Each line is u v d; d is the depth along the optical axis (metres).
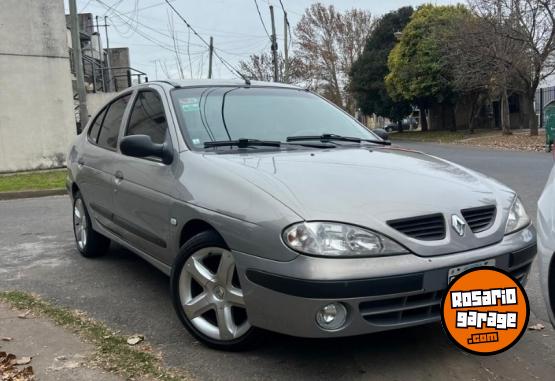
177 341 3.65
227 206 3.29
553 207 2.98
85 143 5.73
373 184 3.31
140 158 4.37
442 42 26.56
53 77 16.58
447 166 3.95
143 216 4.21
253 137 4.21
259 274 3.04
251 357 3.40
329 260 2.88
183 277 3.61
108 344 3.56
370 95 40.16
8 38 15.62
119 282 4.95
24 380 3.08
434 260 2.99
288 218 2.98
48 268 5.45
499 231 3.30
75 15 15.33
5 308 4.21
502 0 22.20
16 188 12.02
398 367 3.27
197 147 3.95
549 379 3.14
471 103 31.92
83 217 5.76
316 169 3.49
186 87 4.55
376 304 2.94
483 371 3.23
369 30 47.94
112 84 31.77
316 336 2.92
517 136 24.64
